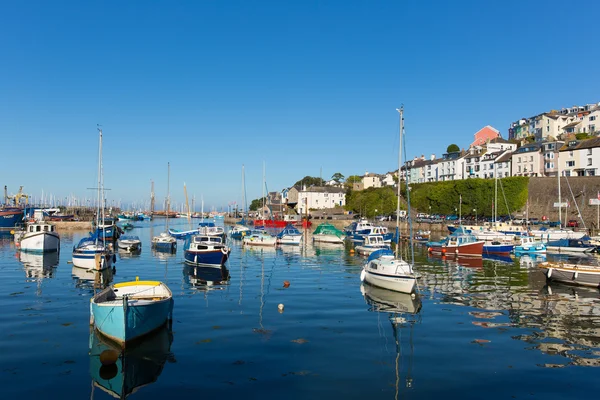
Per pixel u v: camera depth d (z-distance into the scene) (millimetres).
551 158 110875
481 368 16828
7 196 128375
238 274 38875
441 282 35688
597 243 60062
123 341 18250
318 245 70875
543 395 14641
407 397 14406
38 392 14578
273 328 21641
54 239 56469
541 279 37219
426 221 100062
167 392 14633
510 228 78000
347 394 14586
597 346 19359
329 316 24016
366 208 123750
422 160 165250
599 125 120875
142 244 69062
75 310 24766
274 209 154750
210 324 22172
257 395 14453
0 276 36719
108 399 14102
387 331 21391
